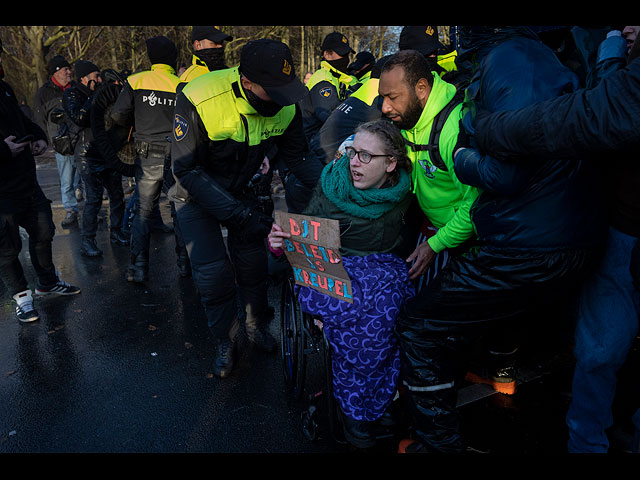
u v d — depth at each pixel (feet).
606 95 4.00
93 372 9.55
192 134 7.54
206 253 8.54
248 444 7.46
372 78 10.53
